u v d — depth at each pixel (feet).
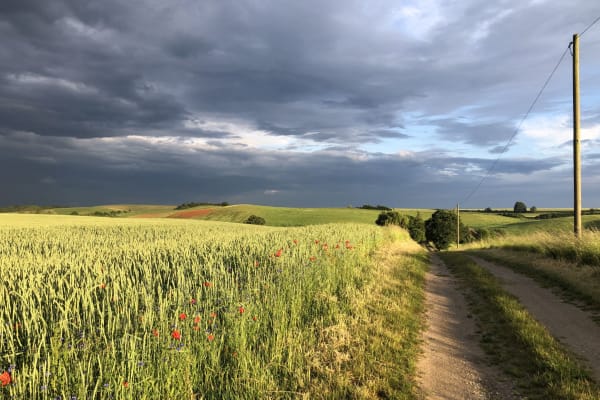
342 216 304.09
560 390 16.37
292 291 24.62
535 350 20.97
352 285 32.78
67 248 48.03
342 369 17.62
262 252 34.99
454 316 29.71
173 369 13.88
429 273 52.75
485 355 21.30
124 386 12.16
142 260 31.32
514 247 76.79
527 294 36.19
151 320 15.99
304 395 14.62
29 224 130.52
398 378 17.58
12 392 11.20
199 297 19.84
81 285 20.13
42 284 20.66
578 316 28.37
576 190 58.65
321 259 35.01
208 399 14.08
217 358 15.81
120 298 18.80
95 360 13.39
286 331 19.86
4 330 14.23
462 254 90.17
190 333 16.39
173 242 48.57
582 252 47.42
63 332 15.02
